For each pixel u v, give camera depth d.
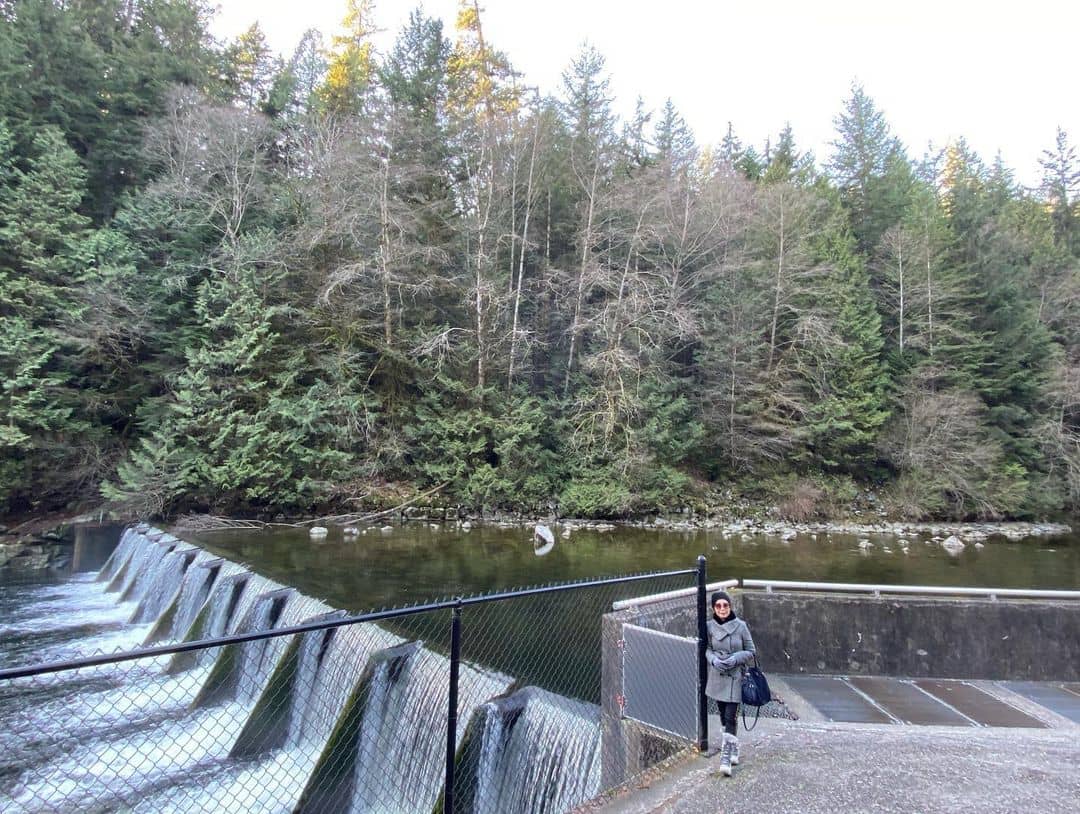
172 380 19.17
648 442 23.39
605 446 22.58
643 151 34.28
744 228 26.89
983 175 51.38
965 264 31.38
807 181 38.44
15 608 12.16
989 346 29.59
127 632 10.92
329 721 7.23
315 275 22.38
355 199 22.50
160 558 12.98
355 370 21.61
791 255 27.09
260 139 23.38
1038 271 35.41
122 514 17.83
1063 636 7.89
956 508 26.06
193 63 25.38
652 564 14.88
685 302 26.16
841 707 6.76
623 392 22.39
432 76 27.92
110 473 18.72
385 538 17.56
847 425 25.22
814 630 8.02
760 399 26.03
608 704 5.39
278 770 6.56
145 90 23.56
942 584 13.74
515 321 24.25
